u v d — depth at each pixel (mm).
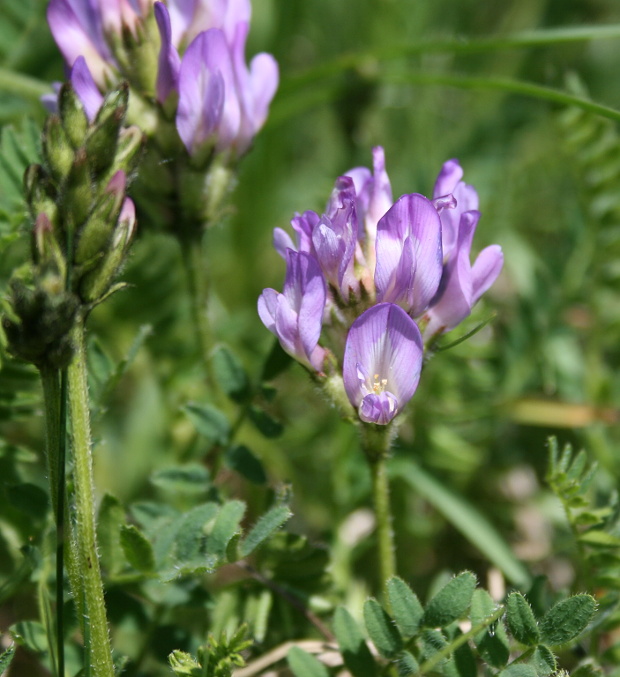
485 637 283
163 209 322
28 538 307
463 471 360
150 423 354
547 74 383
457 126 458
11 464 316
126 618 303
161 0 316
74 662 296
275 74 322
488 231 397
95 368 309
